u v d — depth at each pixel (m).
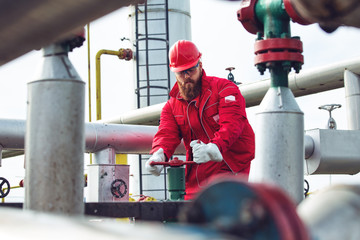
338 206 0.78
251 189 0.68
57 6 1.12
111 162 5.66
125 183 5.61
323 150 4.28
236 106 2.73
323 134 4.30
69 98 1.36
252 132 2.94
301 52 1.71
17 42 1.31
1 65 1.55
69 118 1.36
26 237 0.61
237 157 2.87
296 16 1.58
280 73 1.69
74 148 1.37
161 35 10.94
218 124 2.84
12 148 5.18
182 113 2.93
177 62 2.78
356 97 6.29
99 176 5.51
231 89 2.77
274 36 1.70
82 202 1.39
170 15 11.12
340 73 6.41
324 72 6.55
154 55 10.87
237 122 2.69
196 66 2.78
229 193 0.71
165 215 2.42
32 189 1.36
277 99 1.64
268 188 0.69
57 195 1.34
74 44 1.42
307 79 6.72
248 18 1.76
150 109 8.88
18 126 5.09
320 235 0.76
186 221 0.74
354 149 4.35
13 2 1.10
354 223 0.75
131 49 11.20
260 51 1.70
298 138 1.63
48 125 1.35
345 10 1.05
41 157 1.35
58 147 1.35
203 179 2.90
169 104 3.01
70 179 1.35
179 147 6.05
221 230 0.67
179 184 2.60
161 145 2.93
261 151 1.64
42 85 1.36
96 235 0.59
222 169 2.88
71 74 1.38
